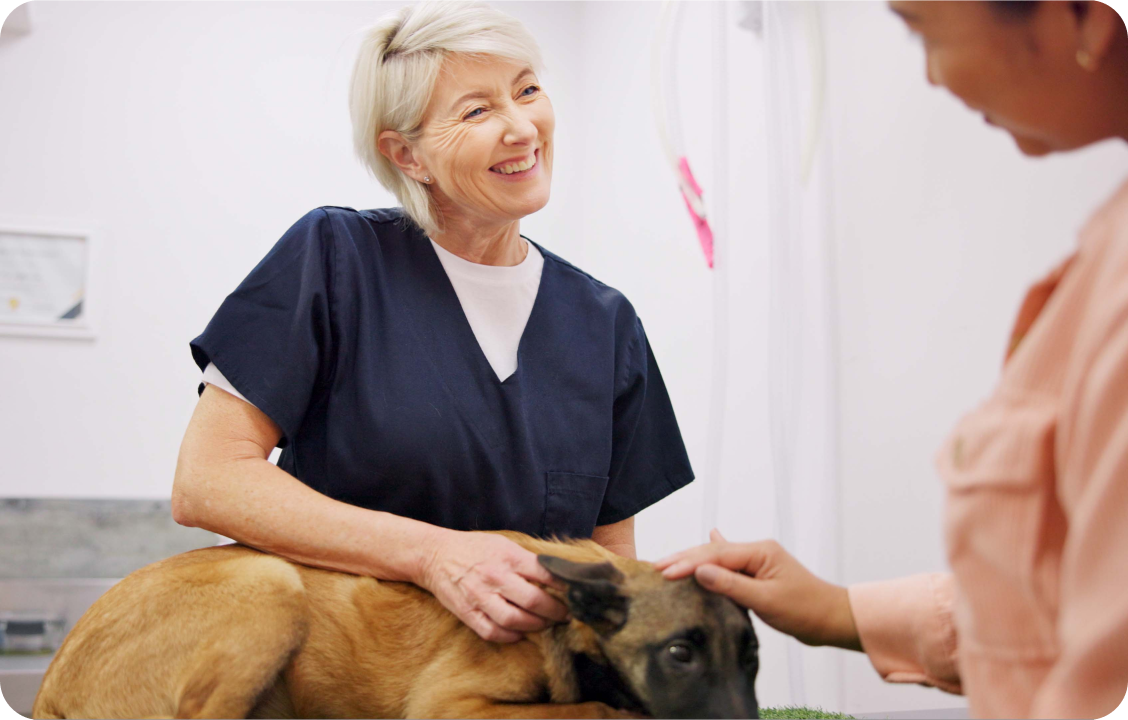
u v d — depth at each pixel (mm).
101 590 3703
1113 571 777
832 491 1761
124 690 1509
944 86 1027
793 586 1428
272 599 1526
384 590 1630
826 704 1857
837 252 1767
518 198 1842
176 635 1507
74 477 3914
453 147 1776
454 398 1854
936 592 1355
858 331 1723
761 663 2016
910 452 1573
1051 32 923
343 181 4203
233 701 1440
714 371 2377
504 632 1463
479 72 1773
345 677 1577
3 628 3557
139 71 4047
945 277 1477
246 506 1612
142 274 4031
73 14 4000
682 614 1418
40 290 3930
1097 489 783
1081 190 1154
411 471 1794
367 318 1844
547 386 1986
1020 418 912
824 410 1806
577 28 4449
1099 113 955
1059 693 830
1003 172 1313
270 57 4164
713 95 2490
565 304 2105
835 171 1779
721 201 2410
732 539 2281
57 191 3957
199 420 1725
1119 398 774
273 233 4133
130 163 4027
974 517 959
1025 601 920
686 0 3082
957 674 1308
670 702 1393
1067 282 890
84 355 3971
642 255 3744
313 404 1854
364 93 1888
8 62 3945
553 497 1933
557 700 1504
